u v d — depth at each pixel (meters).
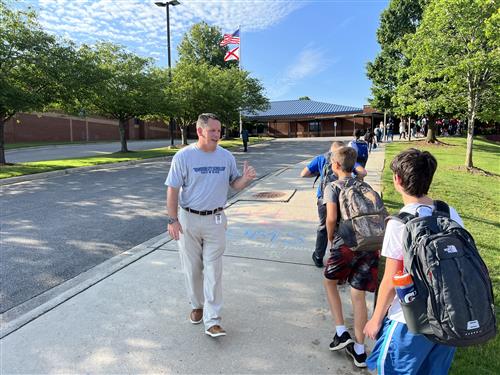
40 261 5.04
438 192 9.73
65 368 2.80
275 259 4.91
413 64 14.80
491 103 14.02
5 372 2.76
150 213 7.64
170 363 2.86
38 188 10.45
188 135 56.91
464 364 2.81
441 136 34.59
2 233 6.25
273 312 3.60
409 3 28.47
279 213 7.30
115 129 45.38
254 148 25.47
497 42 11.60
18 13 13.80
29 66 14.05
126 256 5.19
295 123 50.97
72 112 18.14
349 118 48.03
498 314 3.50
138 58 21.70
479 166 16.00
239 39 34.53
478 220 7.27
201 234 3.18
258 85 37.19
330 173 4.29
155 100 21.45
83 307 3.68
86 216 7.39
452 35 13.02
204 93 25.12
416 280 1.78
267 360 2.89
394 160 2.12
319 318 3.50
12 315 3.64
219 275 3.21
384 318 2.14
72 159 17.56
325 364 2.85
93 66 15.88
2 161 15.05
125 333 3.24
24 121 34.12
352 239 2.77
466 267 1.70
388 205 7.54
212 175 3.12
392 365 2.06
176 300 3.81
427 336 1.80
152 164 16.55
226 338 3.18
